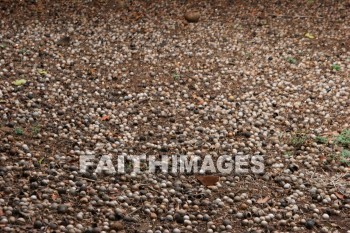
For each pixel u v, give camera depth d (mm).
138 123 6512
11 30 8797
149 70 7922
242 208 5145
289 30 9461
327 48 8906
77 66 7848
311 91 7566
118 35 8938
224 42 8930
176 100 7137
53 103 6750
